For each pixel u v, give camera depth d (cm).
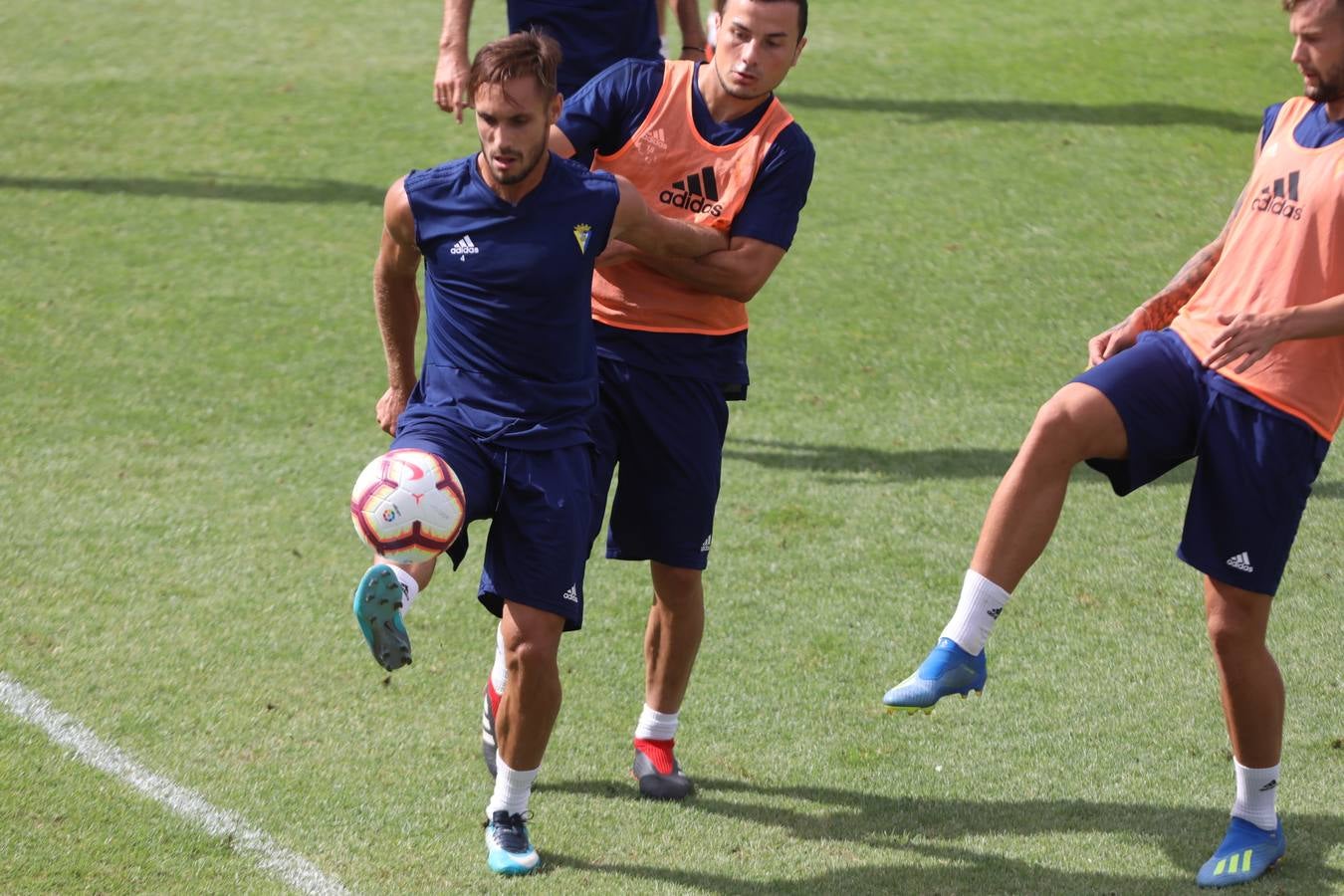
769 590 2084
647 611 2019
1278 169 1332
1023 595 2080
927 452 2608
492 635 1933
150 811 1473
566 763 1630
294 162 4466
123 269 3525
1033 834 1486
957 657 1343
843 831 1493
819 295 3447
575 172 1375
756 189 1502
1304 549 2220
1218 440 1341
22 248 3650
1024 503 1340
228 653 1844
